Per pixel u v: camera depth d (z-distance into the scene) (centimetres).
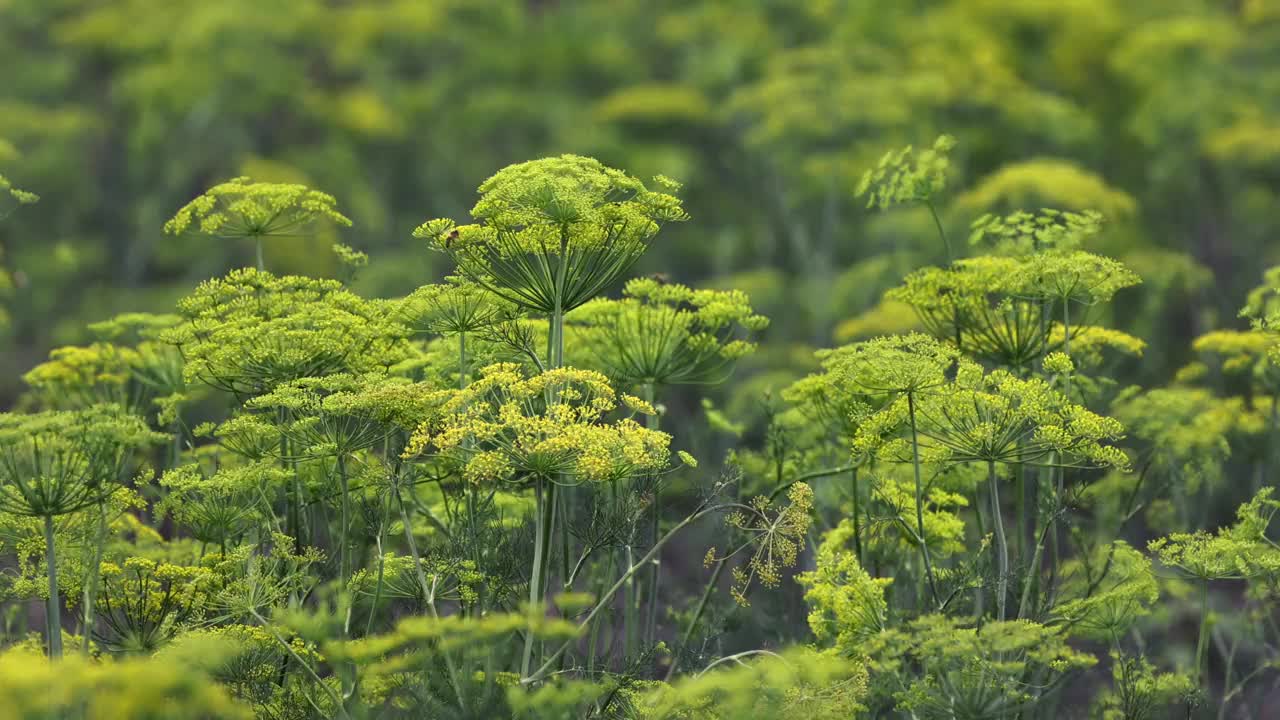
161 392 1171
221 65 3475
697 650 904
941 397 862
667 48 4422
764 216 3275
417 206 3891
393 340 966
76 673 595
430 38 4034
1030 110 2852
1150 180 2972
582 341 1075
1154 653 1280
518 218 828
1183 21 3262
